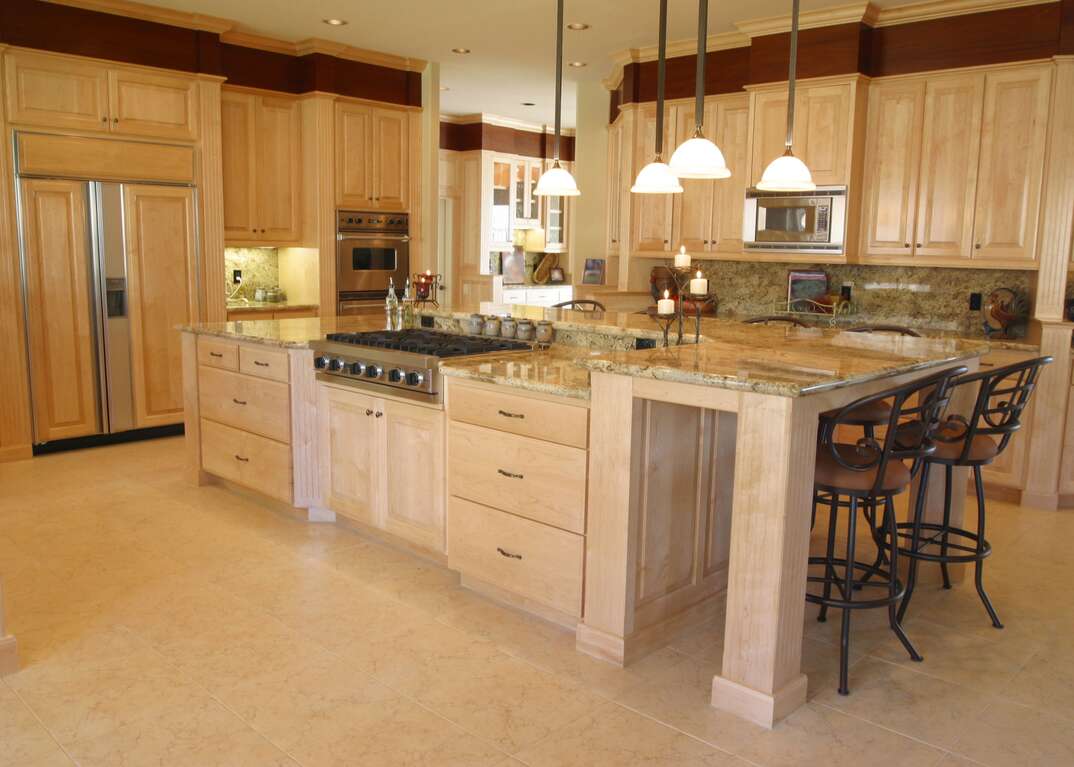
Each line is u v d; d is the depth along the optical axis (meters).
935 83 5.02
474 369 3.14
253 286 6.81
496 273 9.99
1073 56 4.39
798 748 2.30
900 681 2.68
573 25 5.65
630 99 6.28
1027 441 4.54
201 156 5.80
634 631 2.77
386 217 6.88
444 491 3.39
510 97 8.38
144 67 5.46
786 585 2.37
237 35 6.04
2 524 4.07
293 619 3.07
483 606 3.20
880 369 2.56
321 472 4.05
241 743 2.30
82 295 5.37
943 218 5.07
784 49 5.36
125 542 3.84
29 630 2.96
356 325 4.74
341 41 6.28
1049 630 3.07
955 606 3.27
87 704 2.48
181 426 6.00
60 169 5.18
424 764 2.21
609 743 2.32
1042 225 4.68
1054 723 2.45
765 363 2.61
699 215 6.06
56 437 5.38
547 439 2.87
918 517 3.07
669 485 2.81
